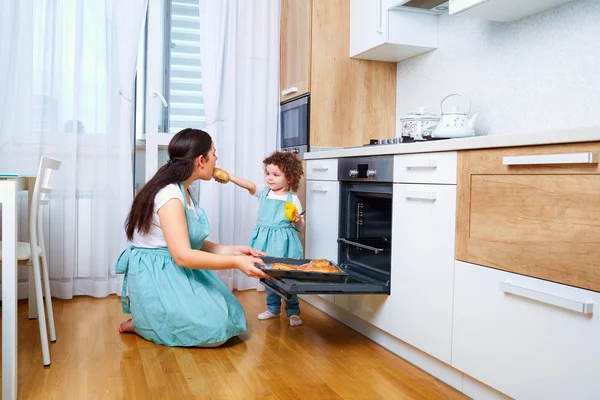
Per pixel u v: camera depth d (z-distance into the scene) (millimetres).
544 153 1513
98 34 3225
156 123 3420
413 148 2102
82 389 1866
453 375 1954
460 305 1850
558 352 1460
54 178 3180
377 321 2387
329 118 3230
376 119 3346
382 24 2893
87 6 3213
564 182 1448
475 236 1782
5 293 1768
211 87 3395
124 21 3246
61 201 3197
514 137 1595
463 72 2801
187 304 2330
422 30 2955
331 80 3229
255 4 3506
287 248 2779
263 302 3244
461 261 1849
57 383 1917
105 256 3289
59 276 3230
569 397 1425
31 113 3115
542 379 1514
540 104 2338
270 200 2836
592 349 1362
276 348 2363
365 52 3115
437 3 2785
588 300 1374
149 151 3418
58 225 3203
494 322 1694
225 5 3391
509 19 2449
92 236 3273
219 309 2348
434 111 3023
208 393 1848
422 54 3129
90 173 3271
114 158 3301
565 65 2215
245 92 3500
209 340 2312
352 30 3215
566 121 2211
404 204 2195
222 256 2234
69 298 3225
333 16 3227
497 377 1679
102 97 3266
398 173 2236
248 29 3484
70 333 2541
